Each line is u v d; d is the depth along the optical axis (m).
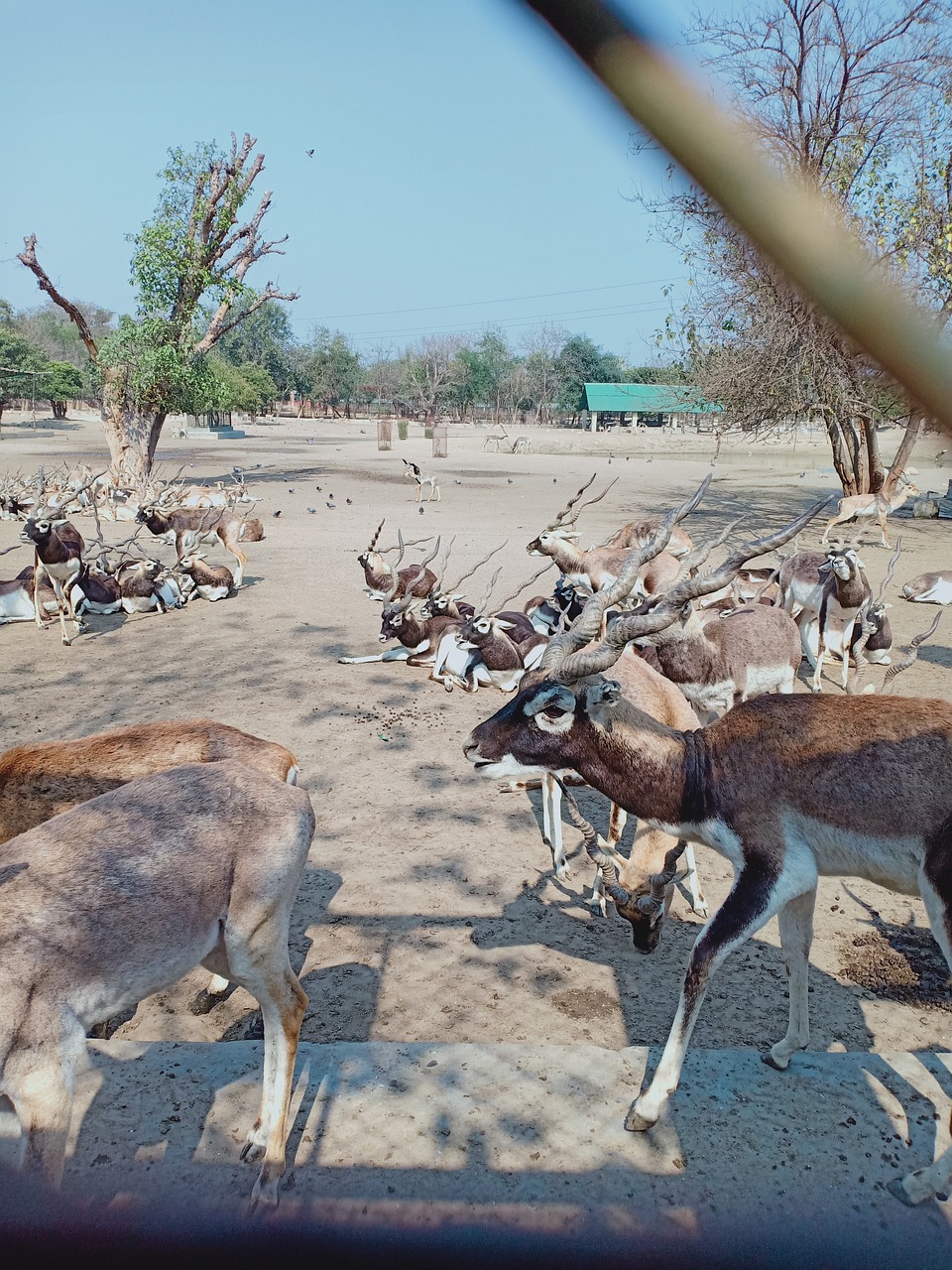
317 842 6.71
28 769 4.71
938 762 3.80
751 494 31.59
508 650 10.43
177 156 29.44
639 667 5.86
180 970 3.62
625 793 4.29
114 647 12.27
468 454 52.59
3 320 89.25
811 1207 3.42
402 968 5.18
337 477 37.00
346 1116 3.82
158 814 3.72
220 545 20.95
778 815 4.02
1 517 25.17
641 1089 3.98
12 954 3.16
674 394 25.92
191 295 29.77
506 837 6.87
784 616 8.37
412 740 8.85
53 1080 3.15
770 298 18.95
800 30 17.03
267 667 11.30
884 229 16.92
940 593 15.17
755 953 5.42
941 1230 3.34
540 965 5.23
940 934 3.71
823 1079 4.09
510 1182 3.50
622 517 25.47
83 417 76.38
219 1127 3.78
